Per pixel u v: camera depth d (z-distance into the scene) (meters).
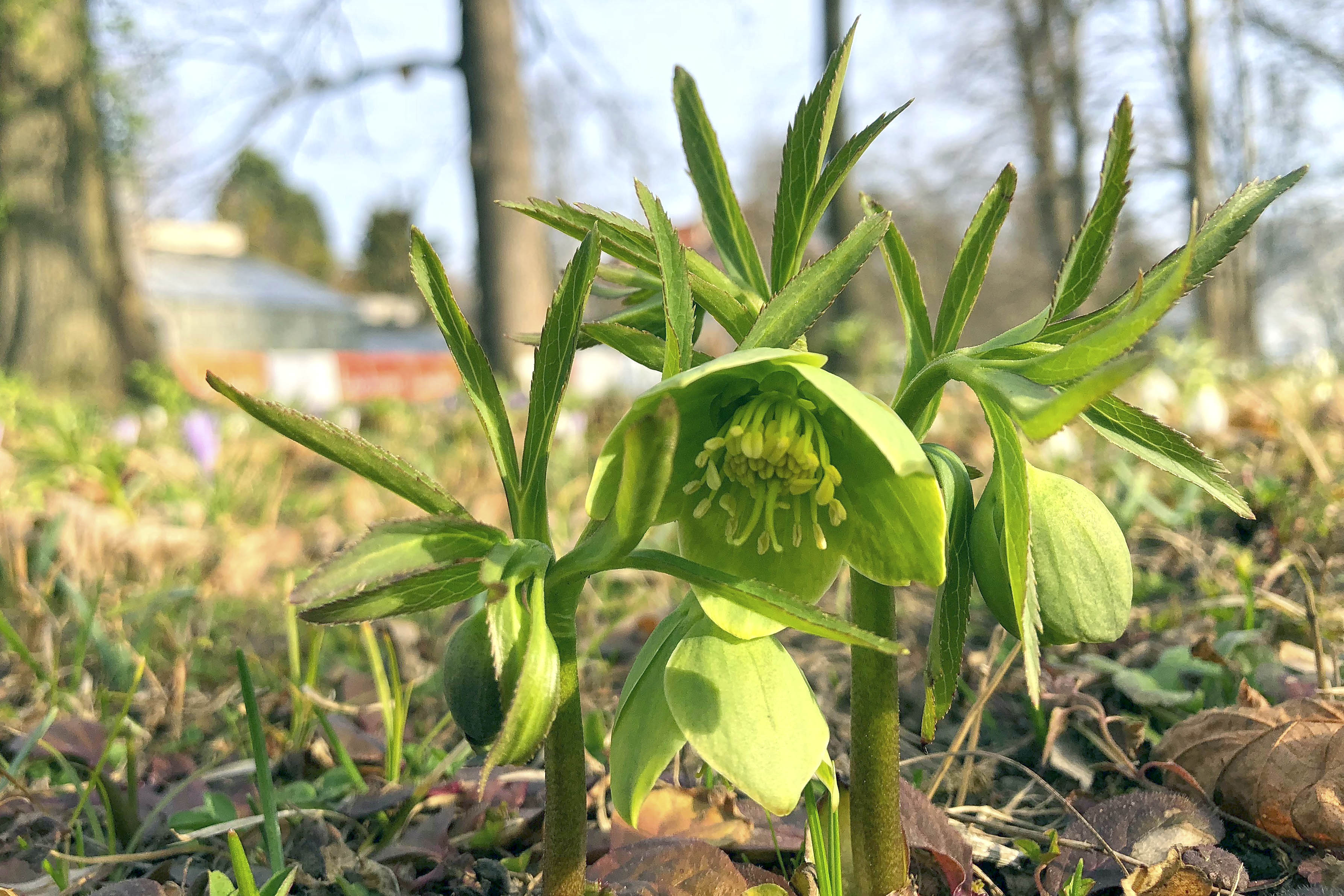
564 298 0.19
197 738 0.37
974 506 0.20
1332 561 0.43
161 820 0.30
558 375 0.19
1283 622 0.38
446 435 1.17
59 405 1.04
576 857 0.20
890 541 0.19
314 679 0.35
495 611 0.17
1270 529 0.50
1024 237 4.40
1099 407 0.20
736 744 0.18
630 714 0.19
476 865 0.27
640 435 0.16
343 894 0.26
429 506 0.18
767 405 0.19
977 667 0.37
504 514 0.76
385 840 0.29
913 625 0.47
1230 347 3.02
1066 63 3.56
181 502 0.73
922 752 0.33
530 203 0.22
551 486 0.83
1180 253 0.20
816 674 0.39
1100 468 0.67
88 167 2.30
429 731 0.37
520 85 2.16
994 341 0.20
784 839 0.25
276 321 5.89
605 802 0.30
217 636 0.50
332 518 0.77
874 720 0.21
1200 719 0.28
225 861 0.28
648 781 0.19
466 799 0.30
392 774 0.32
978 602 0.46
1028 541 0.18
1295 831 0.26
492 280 2.12
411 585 0.17
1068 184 3.70
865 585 0.21
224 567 0.60
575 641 0.20
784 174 0.22
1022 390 0.18
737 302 0.21
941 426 1.00
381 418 1.35
